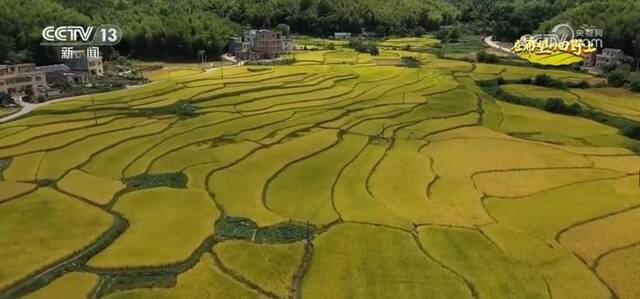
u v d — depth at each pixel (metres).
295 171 74.06
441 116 106.88
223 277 47.44
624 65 152.62
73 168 75.50
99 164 77.50
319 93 127.25
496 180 70.56
